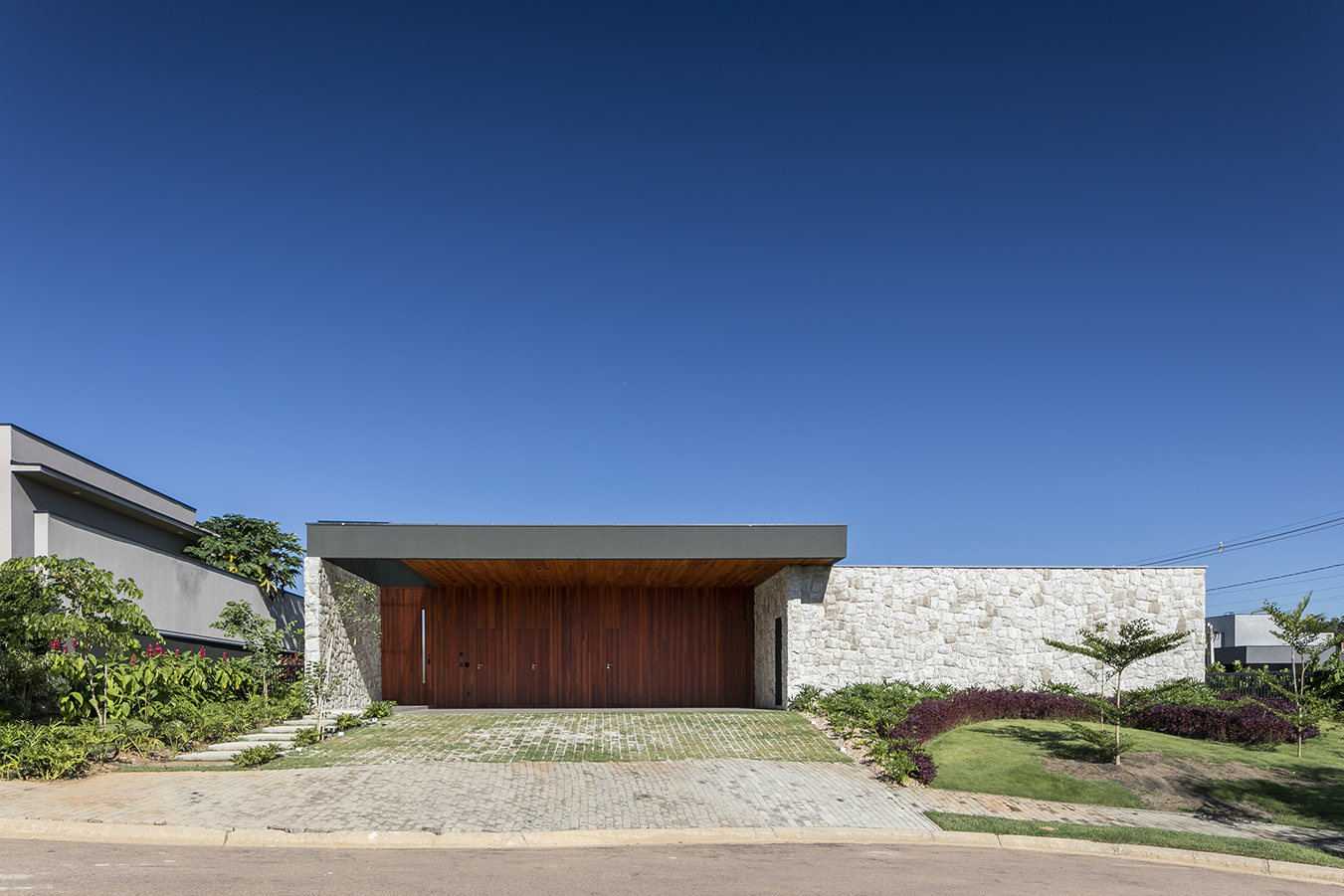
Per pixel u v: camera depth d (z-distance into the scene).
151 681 11.77
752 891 6.15
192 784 9.02
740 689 20.22
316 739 11.81
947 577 17.38
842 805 9.15
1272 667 24.66
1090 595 17.44
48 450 14.45
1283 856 7.92
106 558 14.20
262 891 5.68
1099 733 11.49
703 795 9.25
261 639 14.43
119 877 5.91
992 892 6.36
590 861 6.95
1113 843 8.16
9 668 10.66
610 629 20.25
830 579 17.14
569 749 11.56
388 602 20.08
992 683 17.11
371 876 6.22
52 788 8.66
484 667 19.95
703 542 15.12
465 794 8.96
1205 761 11.54
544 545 14.92
